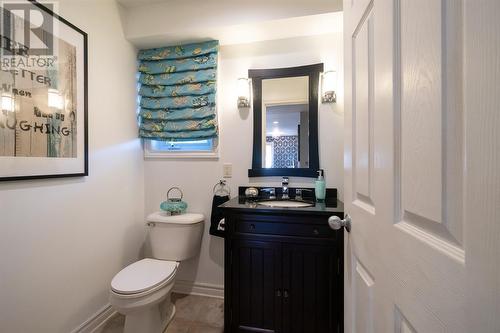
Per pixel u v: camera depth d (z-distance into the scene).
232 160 1.88
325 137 1.73
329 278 1.29
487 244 0.30
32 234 1.16
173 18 1.73
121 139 1.78
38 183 1.19
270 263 1.36
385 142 0.58
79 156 1.39
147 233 2.04
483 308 0.30
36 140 1.16
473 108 0.32
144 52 1.94
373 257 0.67
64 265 1.32
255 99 1.83
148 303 1.27
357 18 0.79
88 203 1.48
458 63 0.36
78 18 1.41
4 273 1.05
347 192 0.91
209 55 1.83
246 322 1.39
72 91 1.35
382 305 0.61
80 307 1.42
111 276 1.66
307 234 1.32
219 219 1.79
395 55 0.54
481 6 0.31
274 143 1.81
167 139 1.94
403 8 0.51
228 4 1.64
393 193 0.55
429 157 0.42
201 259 1.92
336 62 1.72
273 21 1.59
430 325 0.41
